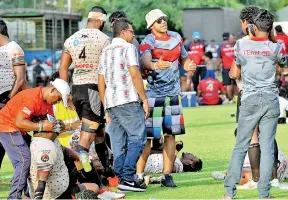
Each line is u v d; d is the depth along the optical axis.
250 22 15.12
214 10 65.25
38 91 14.58
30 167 14.67
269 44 14.79
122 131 17.00
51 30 62.88
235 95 45.47
